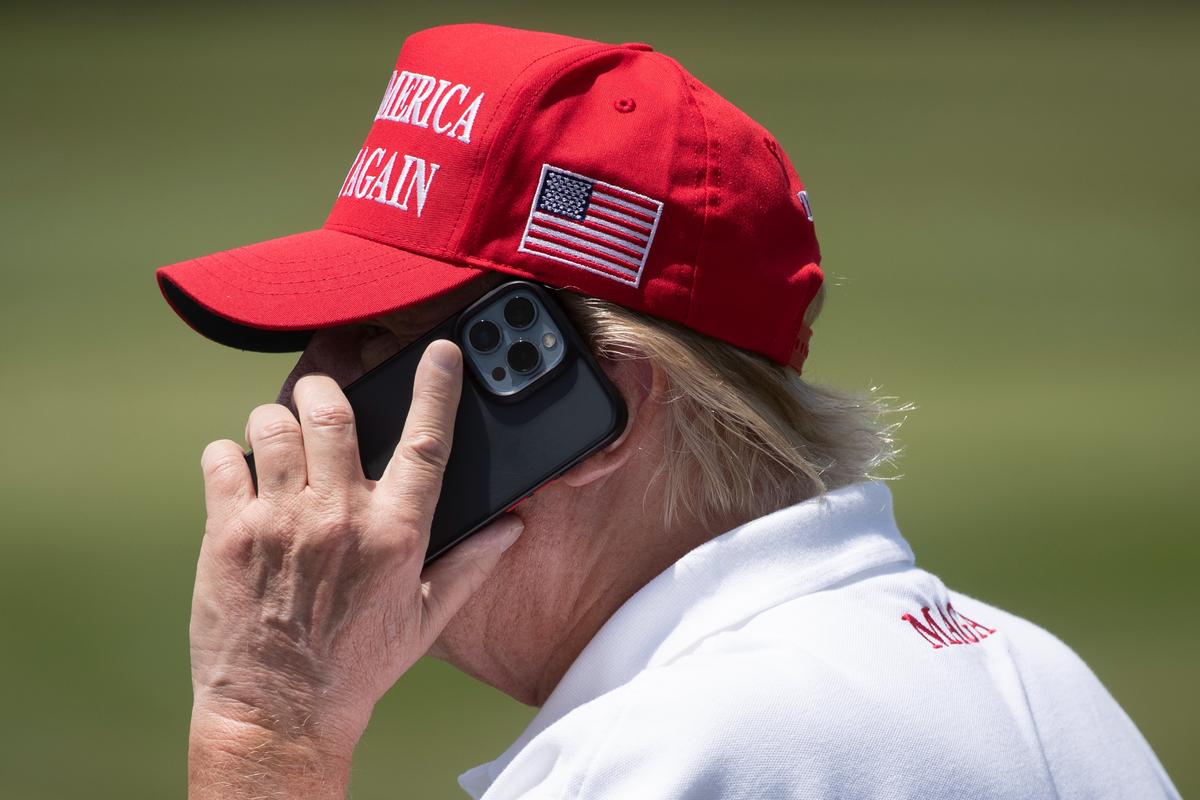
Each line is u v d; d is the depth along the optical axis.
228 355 54.47
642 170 5.27
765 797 4.35
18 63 113.12
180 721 23.80
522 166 5.26
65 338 56.56
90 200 81.06
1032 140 95.56
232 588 4.92
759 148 5.57
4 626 28.09
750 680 4.57
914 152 92.12
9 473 40.28
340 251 5.46
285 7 131.50
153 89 107.25
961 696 4.84
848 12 132.38
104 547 33.53
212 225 75.88
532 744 4.77
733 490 5.42
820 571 5.10
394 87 5.70
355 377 5.64
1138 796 5.40
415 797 20.09
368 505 4.95
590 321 5.28
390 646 5.00
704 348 5.38
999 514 34.66
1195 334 56.47
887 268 66.81
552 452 5.21
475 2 133.62
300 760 4.84
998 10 133.75
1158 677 24.19
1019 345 54.56
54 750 22.20
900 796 4.45
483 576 5.24
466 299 5.40
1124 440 42.16
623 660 5.10
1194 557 31.12
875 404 6.10
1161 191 83.44
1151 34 126.00
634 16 128.88
